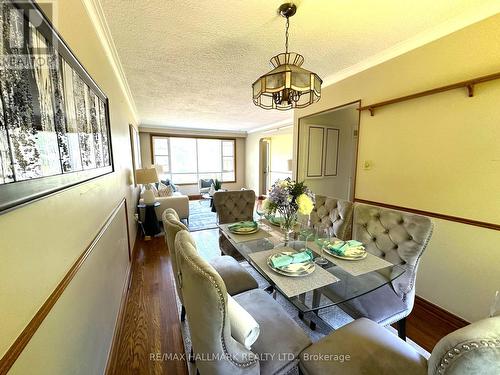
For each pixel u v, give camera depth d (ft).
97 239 4.41
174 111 15.69
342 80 8.91
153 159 22.99
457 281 5.84
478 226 5.40
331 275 4.10
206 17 5.33
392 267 4.48
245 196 8.77
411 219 4.84
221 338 2.74
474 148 5.39
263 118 18.45
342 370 2.98
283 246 5.41
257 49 6.90
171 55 7.27
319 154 12.78
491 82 5.03
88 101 4.32
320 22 5.56
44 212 2.49
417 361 3.02
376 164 7.79
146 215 12.26
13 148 1.93
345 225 6.28
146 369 4.59
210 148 26.20
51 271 2.60
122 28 5.74
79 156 3.63
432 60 6.08
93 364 3.79
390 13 5.24
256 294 4.65
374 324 3.69
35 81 2.33
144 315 6.20
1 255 1.80
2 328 1.78
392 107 7.16
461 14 5.25
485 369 1.79
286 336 3.61
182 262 3.01
